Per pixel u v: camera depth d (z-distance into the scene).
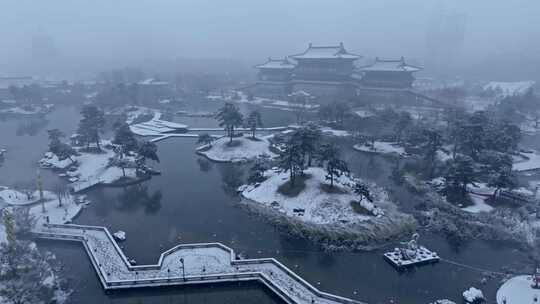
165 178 90.81
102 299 48.19
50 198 76.94
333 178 78.00
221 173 94.25
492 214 68.94
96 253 56.25
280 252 58.84
